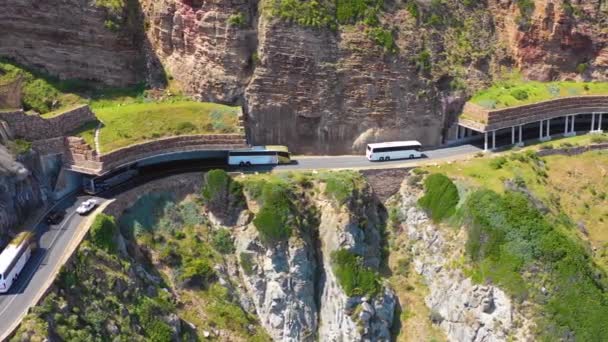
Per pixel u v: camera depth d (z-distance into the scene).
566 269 89.62
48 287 74.69
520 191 101.19
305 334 92.62
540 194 104.12
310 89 107.75
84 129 96.44
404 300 97.12
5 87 95.69
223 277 92.69
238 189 96.88
